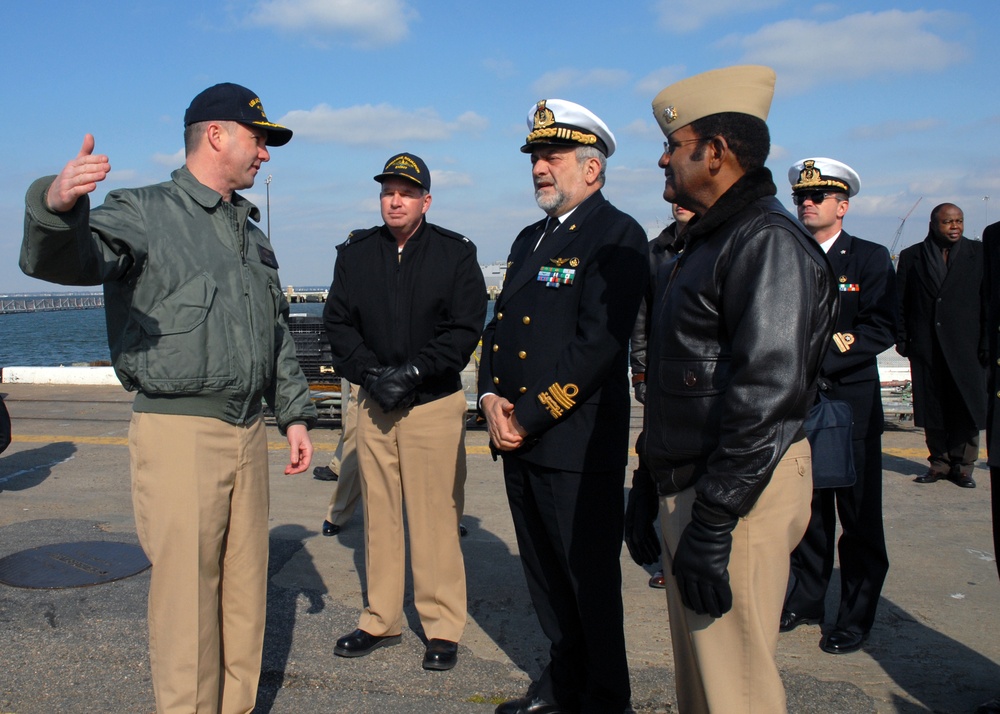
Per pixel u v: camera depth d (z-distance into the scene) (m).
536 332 2.87
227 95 2.57
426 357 3.34
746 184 2.06
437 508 3.42
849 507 3.49
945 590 4.16
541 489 2.86
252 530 2.68
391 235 3.54
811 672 3.31
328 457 7.09
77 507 5.56
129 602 3.90
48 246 2.01
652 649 3.51
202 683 2.50
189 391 2.44
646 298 4.22
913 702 3.07
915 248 6.20
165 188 2.52
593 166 2.91
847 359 3.42
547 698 2.98
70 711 2.97
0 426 5.39
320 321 8.10
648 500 2.60
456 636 3.41
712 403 2.05
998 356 3.05
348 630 3.69
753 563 2.03
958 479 6.16
